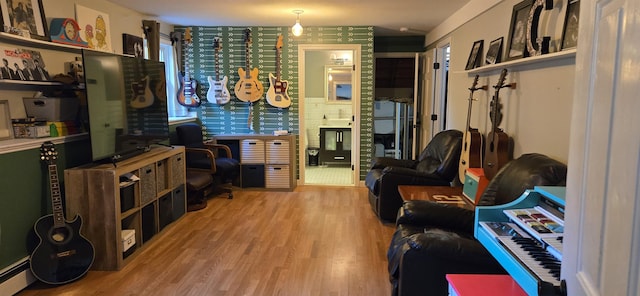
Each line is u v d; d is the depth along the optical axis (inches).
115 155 130.8
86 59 117.2
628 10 26.0
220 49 221.9
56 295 106.0
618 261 26.3
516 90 117.5
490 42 138.9
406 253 82.3
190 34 220.5
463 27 171.3
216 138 214.8
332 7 168.7
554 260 50.5
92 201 118.0
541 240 53.1
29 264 110.4
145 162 135.5
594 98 32.2
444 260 81.0
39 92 123.4
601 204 29.7
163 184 153.8
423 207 108.5
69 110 128.8
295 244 141.0
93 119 119.9
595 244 30.5
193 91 220.1
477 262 79.5
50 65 125.4
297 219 169.2
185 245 140.0
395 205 161.8
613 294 26.8
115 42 163.2
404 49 260.2
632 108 25.1
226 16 190.2
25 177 110.3
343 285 111.3
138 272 119.1
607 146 29.0
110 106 128.4
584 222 33.4
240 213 177.5
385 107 265.1
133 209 129.7
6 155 104.1
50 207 120.0
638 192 23.9
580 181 34.7
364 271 120.0
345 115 302.7
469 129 145.2
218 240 144.9
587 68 34.0
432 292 82.5
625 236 25.4
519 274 49.4
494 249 57.8
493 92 135.0
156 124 160.1
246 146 215.5
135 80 143.6
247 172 217.8
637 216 23.9
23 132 114.0
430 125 229.5
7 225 104.9
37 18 117.8
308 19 198.2
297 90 224.7
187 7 169.0
